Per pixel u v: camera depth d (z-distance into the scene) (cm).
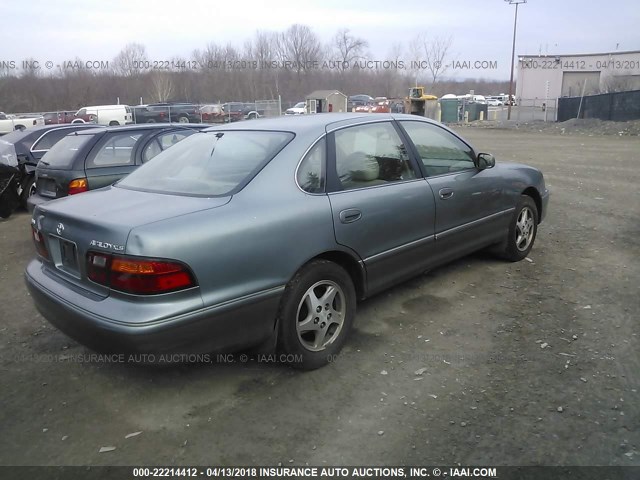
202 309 287
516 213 531
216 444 280
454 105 4031
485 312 432
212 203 311
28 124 3150
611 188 972
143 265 273
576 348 367
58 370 361
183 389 332
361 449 273
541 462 259
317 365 349
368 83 6462
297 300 332
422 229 419
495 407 304
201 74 5662
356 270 374
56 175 680
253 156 354
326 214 344
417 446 274
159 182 368
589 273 513
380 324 415
